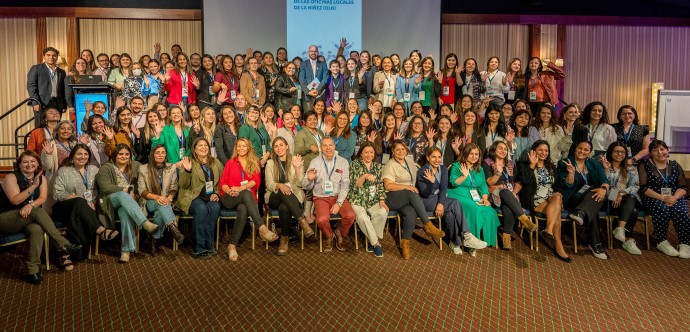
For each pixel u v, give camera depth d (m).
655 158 4.54
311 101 6.50
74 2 8.30
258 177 4.44
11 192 3.65
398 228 4.47
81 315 3.05
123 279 3.64
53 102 6.08
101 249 4.29
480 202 4.50
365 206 4.39
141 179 4.27
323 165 4.38
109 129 4.66
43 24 8.31
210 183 4.27
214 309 3.14
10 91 8.43
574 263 4.07
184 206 4.21
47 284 3.54
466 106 5.57
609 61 9.48
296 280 3.64
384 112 6.18
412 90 6.38
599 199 4.33
